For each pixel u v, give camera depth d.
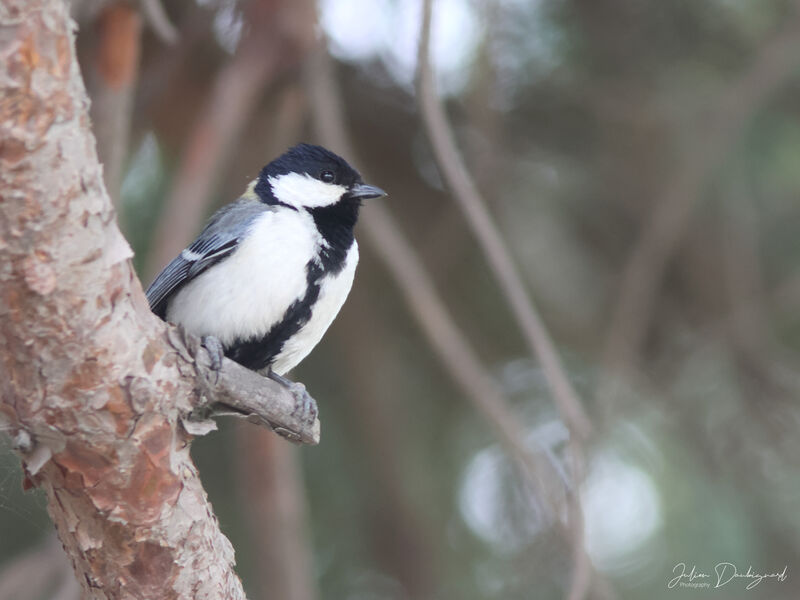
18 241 4.10
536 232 11.02
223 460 10.89
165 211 8.96
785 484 11.02
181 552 4.94
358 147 11.98
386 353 11.52
